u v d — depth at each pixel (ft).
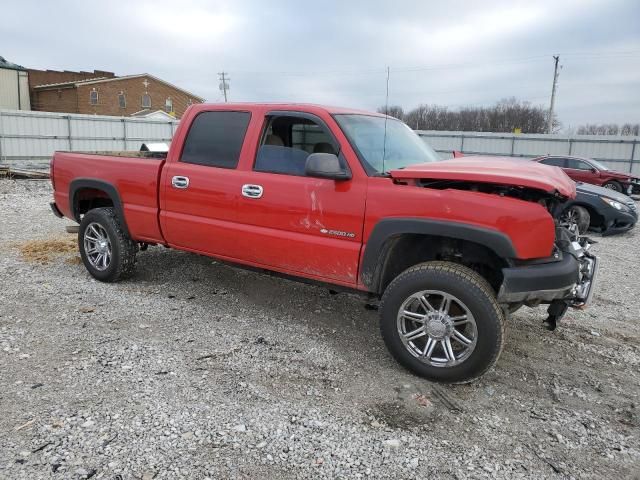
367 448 9.07
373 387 11.21
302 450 8.94
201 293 17.12
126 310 15.30
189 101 184.55
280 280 18.69
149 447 8.80
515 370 12.35
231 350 12.80
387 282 12.71
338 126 12.73
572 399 11.09
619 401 11.08
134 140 93.71
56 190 19.24
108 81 159.53
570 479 8.47
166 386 10.85
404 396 10.87
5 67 135.44
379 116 15.31
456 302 10.94
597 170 57.93
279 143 14.02
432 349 11.38
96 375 11.18
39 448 8.63
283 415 9.97
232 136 14.49
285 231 13.19
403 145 14.29
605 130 226.38
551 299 11.07
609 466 8.85
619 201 32.53
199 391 10.71
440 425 9.89
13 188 47.14
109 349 12.51
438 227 10.93
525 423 10.09
